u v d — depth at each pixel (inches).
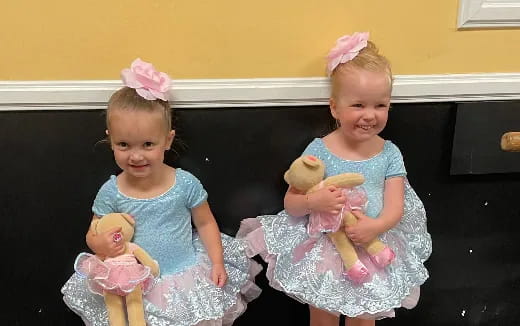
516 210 53.8
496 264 54.9
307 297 43.6
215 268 44.7
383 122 44.2
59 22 43.8
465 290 55.1
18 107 44.9
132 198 43.8
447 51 49.0
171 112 45.6
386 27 47.7
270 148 48.7
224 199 49.3
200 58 46.1
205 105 46.8
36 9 43.4
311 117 48.5
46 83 44.7
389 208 45.0
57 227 47.8
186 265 44.8
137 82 41.7
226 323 46.6
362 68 43.1
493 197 53.0
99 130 46.3
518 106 50.7
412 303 46.5
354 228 43.3
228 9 45.3
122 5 44.1
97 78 45.4
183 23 45.1
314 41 47.1
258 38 46.3
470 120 50.1
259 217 48.2
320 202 42.8
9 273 48.2
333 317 50.2
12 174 46.3
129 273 40.6
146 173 42.6
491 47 49.5
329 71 45.8
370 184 45.8
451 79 49.2
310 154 46.8
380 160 46.1
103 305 42.8
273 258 46.4
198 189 45.6
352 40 44.5
